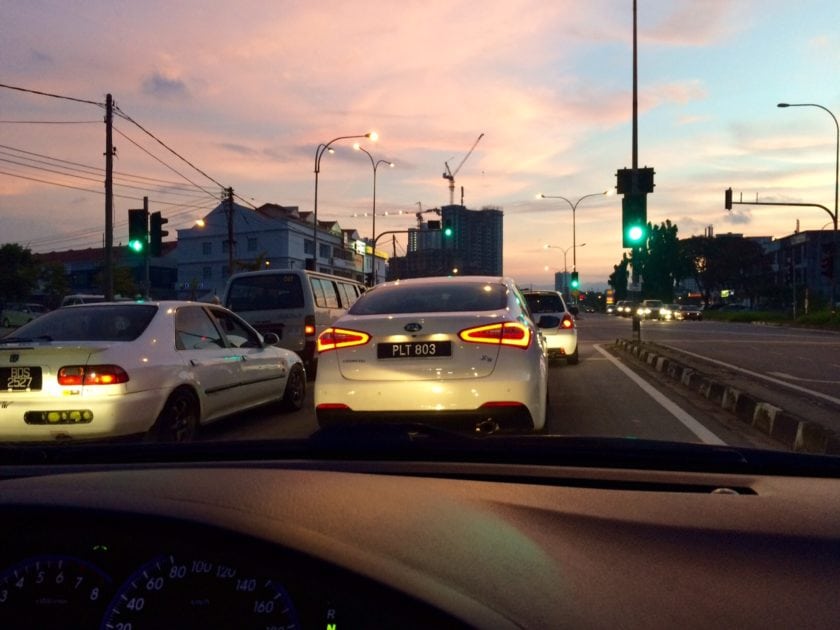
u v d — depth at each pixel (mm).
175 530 1519
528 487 2178
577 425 7887
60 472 2471
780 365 15242
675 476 2428
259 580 1473
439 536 1675
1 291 48469
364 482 2043
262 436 7375
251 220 66375
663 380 12375
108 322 6492
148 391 6008
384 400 5359
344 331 5570
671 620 1452
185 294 69375
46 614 1603
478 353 5344
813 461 2637
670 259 84125
